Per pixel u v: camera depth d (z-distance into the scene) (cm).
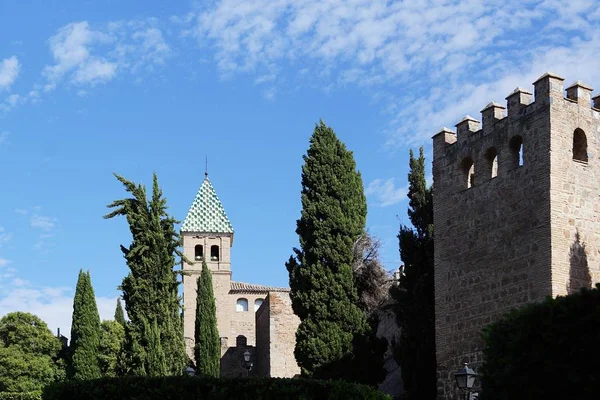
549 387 2116
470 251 3975
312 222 4850
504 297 3766
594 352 2039
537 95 3744
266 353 6869
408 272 4575
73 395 2967
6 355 6881
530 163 3728
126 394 2970
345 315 4647
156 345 4578
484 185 3956
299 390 3034
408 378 4384
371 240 5109
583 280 3612
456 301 4012
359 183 4994
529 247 3678
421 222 4662
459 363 3944
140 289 4716
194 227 9725
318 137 5003
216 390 2986
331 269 4769
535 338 2159
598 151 3775
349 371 4541
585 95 3791
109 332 7006
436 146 4262
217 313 9550
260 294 9662
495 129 3938
